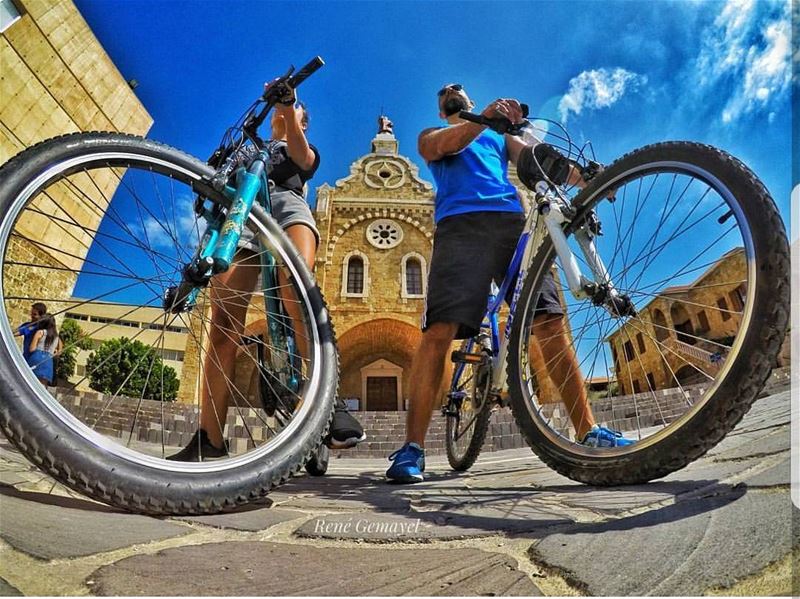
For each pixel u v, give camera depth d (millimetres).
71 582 680
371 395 24547
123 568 742
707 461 1598
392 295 21859
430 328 2459
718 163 1357
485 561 842
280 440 1496
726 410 1200
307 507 1423
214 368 2145
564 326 2182
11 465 1642
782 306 1141
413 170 24406
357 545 982
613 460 1482
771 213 1205
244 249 2371
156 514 1176
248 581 730
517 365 1985
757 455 1449
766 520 792
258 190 2014
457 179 2611
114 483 1119
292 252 1984
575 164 2041
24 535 827
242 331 2299
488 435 6328
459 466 3105
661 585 650
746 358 1173
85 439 1145
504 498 1498
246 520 1185
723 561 678
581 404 2018
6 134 11156
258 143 2121
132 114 13930
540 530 1022
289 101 2084
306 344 2029
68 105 12336
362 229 23062
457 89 2768
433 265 2541
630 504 1145
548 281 2242
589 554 805
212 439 2057
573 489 1584
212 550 887
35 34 11297
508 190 2623
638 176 1637
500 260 2477
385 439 7867
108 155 1562
